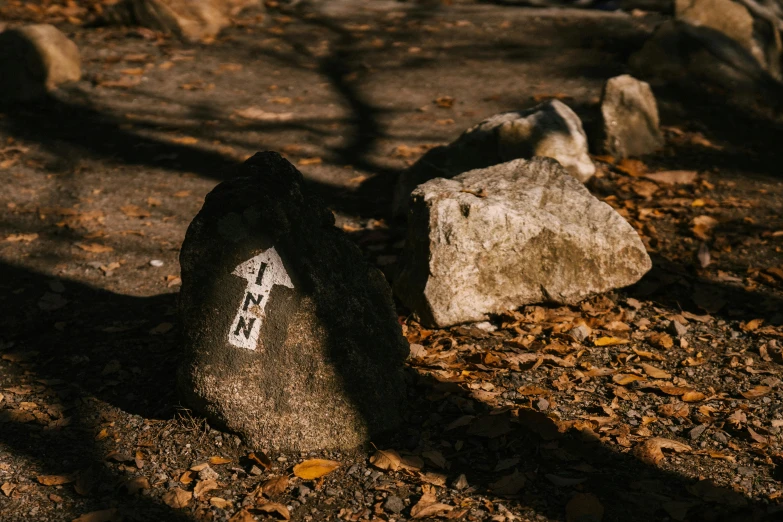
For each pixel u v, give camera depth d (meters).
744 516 2.79
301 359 3.25
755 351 4.04
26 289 4.86
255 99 7.80
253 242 3.24
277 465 3.17
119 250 5.35
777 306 4.47
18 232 5.54
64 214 5.80
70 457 3.25
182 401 3.38
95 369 3.98
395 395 3.42
